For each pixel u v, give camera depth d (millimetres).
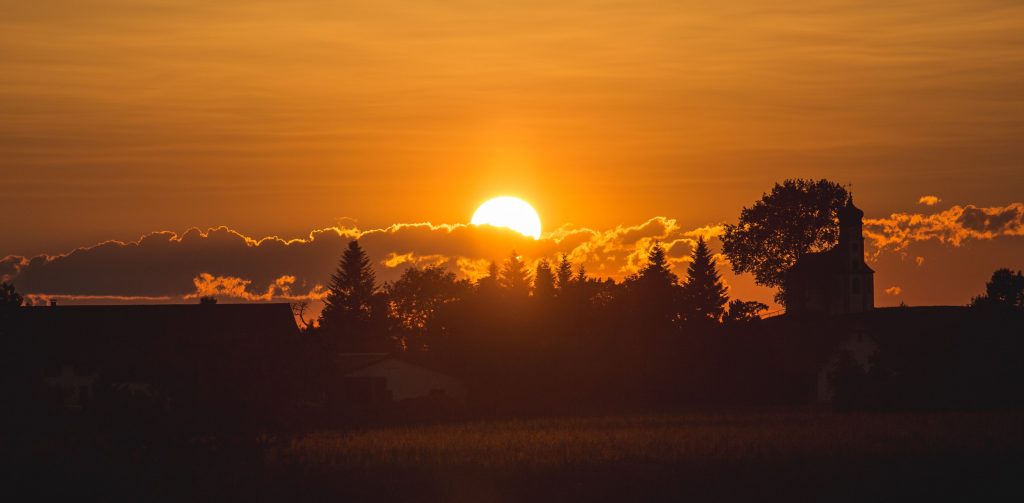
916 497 60594
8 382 84812
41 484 59656
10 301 95625
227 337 59219
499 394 137500
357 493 61375
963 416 101875
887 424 95625
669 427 99250
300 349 60156
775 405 137250
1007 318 120312
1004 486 63031
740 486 63438
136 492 57062
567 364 138500
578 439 87375
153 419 56969
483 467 69688
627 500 60250
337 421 112375
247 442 57688
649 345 141375
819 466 69375
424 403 122312
